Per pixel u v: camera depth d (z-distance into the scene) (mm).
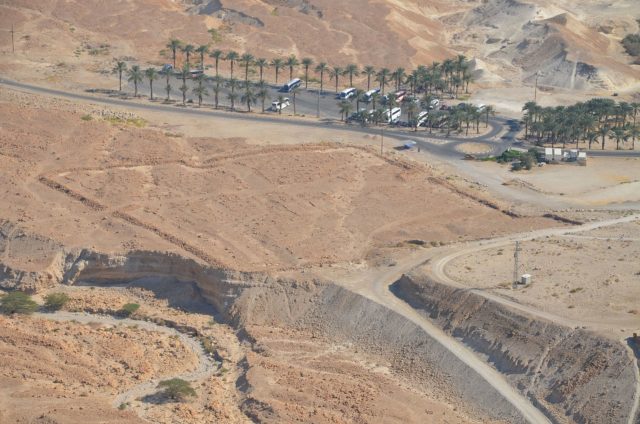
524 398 180250
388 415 177125
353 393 186000
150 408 184750
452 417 178250
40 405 181000
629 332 185625
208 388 192875
